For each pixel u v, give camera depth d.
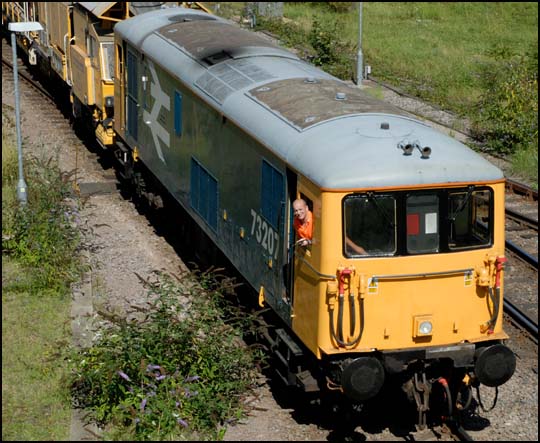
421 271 16.34
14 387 18.27
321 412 17.95
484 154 35.47
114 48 30.28
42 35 40.72
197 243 24.66
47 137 36.22
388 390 18.27
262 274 18.92
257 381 18.98
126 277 24.03
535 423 17.52
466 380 17.11
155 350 17.45
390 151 16.44
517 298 22.83
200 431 16.88
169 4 32.75
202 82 22.41
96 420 17.20
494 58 53.50
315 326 16.36
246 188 19.70
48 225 24.83
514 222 28.02
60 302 22.28
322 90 19.83
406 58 52.62
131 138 29.30
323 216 15.98
